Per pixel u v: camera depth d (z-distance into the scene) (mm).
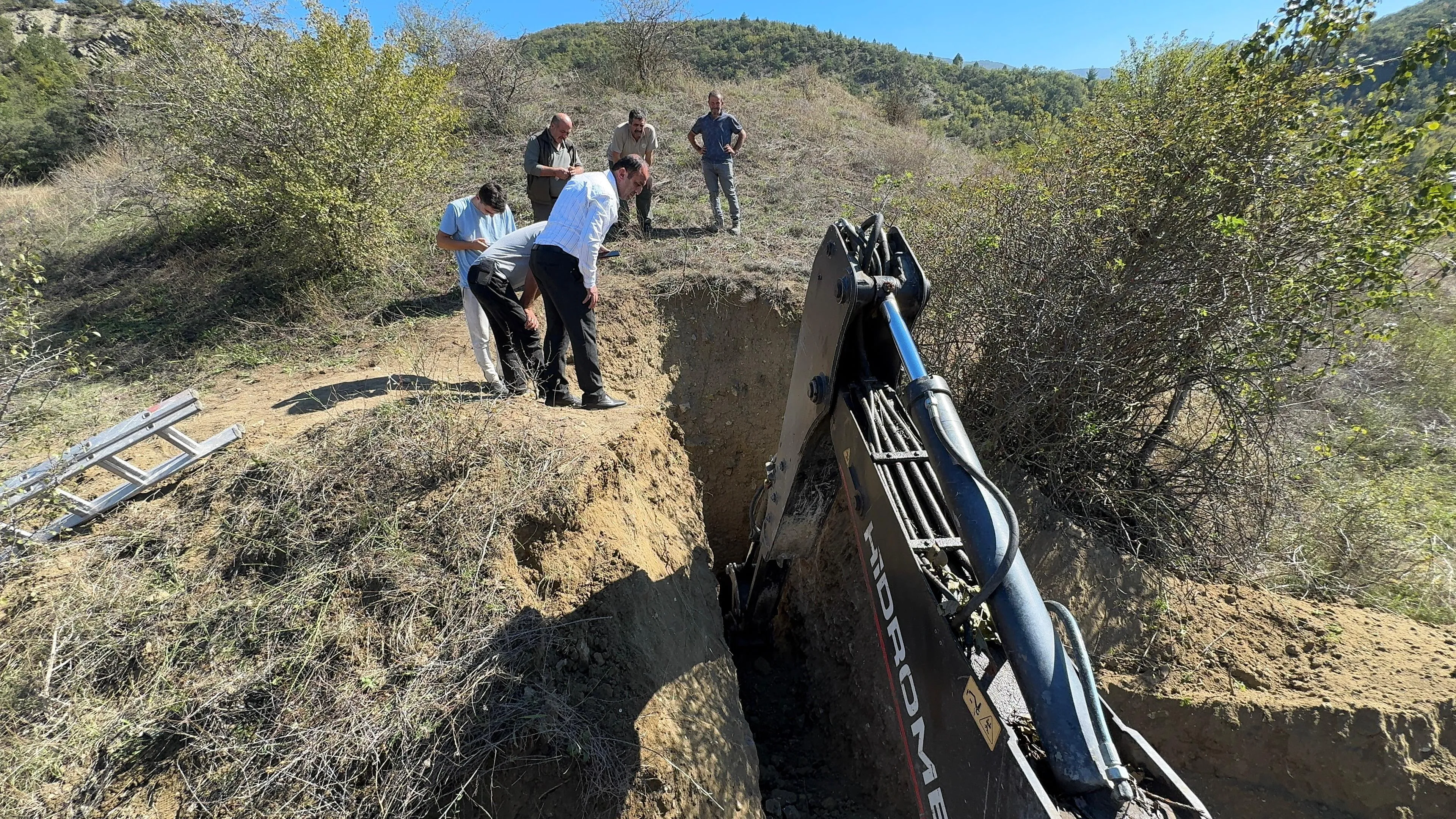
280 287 7129
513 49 13281
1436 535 5406
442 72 8367
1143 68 7125
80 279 8039
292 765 2721
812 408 3012
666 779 3037
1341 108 4492
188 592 3234
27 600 3164
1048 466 5117
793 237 8484
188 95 6938
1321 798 3895
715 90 15117
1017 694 1856
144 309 7105
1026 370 5027
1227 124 4621
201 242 8469
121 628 3072
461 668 3037
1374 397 6863
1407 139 4219
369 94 7277
